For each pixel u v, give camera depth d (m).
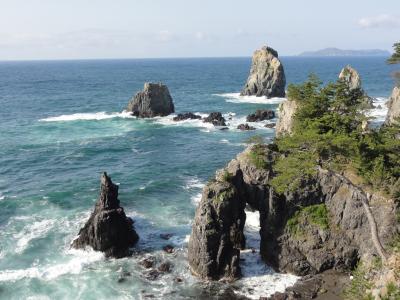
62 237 56.12
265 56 182.75
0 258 51.03
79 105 166.88
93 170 84.00
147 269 49.53
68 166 86.81
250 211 62.50
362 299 35.19
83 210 64.50
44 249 53.22
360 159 46.47
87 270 49.19
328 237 49.06
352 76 128.12
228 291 45.72
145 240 55.53
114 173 81.69
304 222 50.00
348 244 48.56
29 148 100.19
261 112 131.88
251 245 54.31
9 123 128.88
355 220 48.25
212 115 130.75
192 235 49.19
